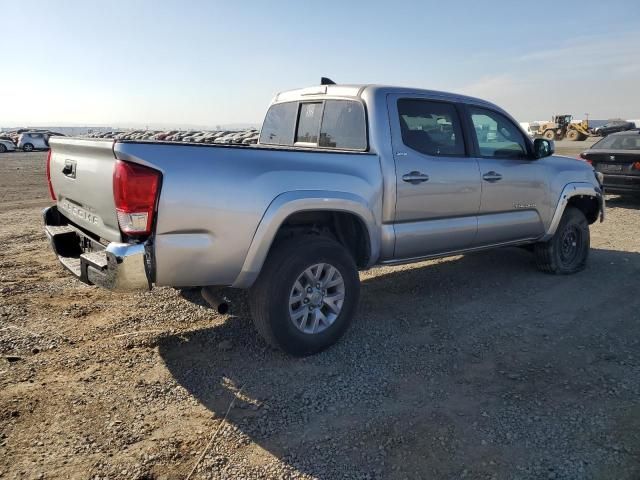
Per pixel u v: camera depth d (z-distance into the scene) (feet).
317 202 12.12
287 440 9.29
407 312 15.81
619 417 10.00
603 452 8.93
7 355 12.39
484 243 17.11
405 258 15.01
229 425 9.73
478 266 21.29
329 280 12.83
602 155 35.88
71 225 13.44
